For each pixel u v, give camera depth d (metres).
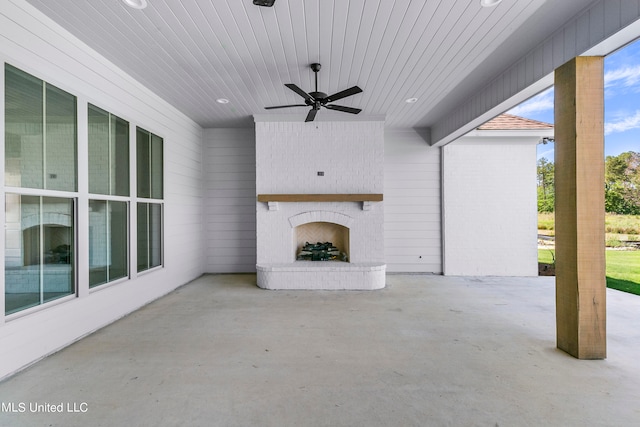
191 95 4.45
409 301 4.29
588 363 2.49
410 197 6.21
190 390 2.12
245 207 6.17
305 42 3.05
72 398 2.03
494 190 6.09
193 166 5.70
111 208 3.57
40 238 2.65
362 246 5.30
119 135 3.69
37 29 2.56
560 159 2.72
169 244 4.84
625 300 4.32
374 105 4.88
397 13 2.59
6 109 2.34
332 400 2.01
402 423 1.79
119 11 2.56
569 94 2.61
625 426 1.75
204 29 2.82
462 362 2.52
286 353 2.69
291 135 5.31
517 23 2.72
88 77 3.14
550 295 4.61
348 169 5.31
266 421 1.81
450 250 6.11
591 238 2.55
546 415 1.85
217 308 3.98
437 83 4.04
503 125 5.94
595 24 2.41
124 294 3.71
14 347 2.36
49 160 2.71
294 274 4.98
